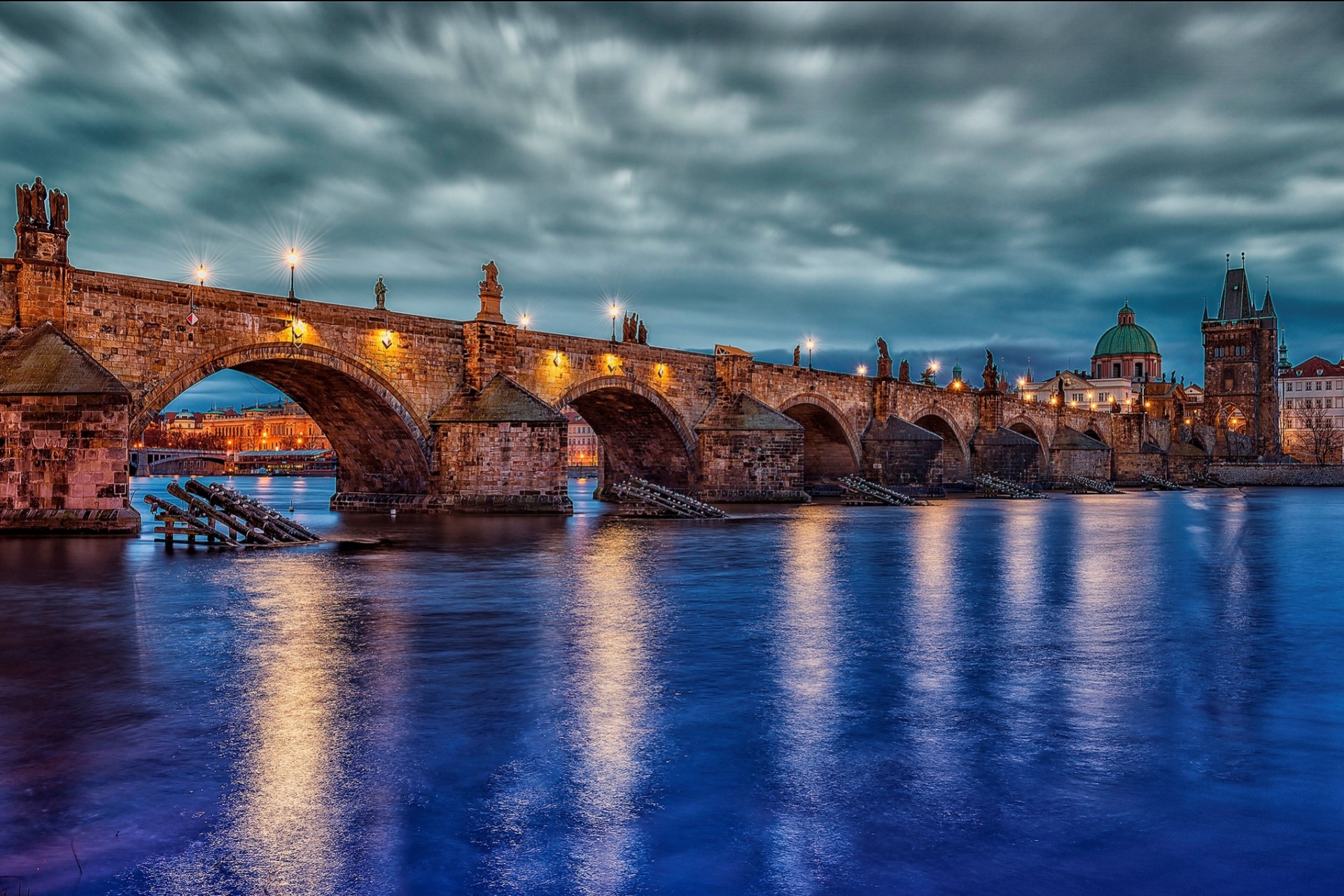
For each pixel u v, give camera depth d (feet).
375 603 75.36
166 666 52.47
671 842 29.12
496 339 193.26
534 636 61.41
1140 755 37.40
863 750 37.93
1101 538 142.92
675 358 240.94
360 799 32.60
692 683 48.98
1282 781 34.37
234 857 28.09
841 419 294.25
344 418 189.26
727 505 236.43
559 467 189.26
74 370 127.75
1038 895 25.73
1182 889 26.09
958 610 73.00
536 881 26.66
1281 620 68.95
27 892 25.90
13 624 65.05
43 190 132.36
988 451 360.48
